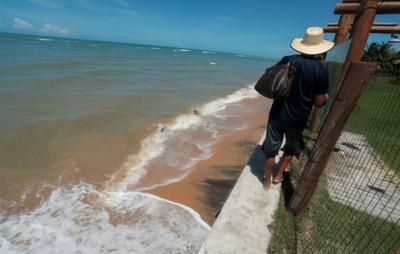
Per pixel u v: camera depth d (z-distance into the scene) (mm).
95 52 55219
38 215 4871
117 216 5039
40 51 40000
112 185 6012
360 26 3115
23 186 5562
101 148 7473
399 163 4871
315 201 3459
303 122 2793
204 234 4750
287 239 2717
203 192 6082
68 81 16766
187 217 5172
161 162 7320
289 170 3889
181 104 13414
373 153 5273
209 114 12461
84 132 8375
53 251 4168
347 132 6398
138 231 4715
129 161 7160
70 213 4996
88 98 12836
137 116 10516
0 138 7438
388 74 3740
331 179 4184
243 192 3340
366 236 2932
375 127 6543
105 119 9789
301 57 2607
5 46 41719
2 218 4711
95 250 4250
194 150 8289
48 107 10664
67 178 6043
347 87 2307
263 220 2918
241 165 7500
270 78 2648
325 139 2578
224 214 2967
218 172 7039
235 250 2529
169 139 8844
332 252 2637
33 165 6344
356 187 4000
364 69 2176
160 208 5367
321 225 2980
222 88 20469
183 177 6648
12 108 10086
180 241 4559
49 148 7203
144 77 22422
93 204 5309
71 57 35188
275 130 2959
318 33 2596
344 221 3146
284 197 3309
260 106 15625
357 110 7973
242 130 10508
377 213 3412
